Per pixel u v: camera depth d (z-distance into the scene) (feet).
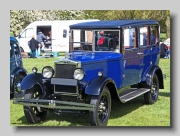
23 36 79.20
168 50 67.87
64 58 23.95
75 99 23.22
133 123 24.54
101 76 22.86
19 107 29.53
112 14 85.10
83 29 27.14
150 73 30.07
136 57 28.53
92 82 22.36
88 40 27.07
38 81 23.94
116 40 26.35
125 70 27.07
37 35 79.36
